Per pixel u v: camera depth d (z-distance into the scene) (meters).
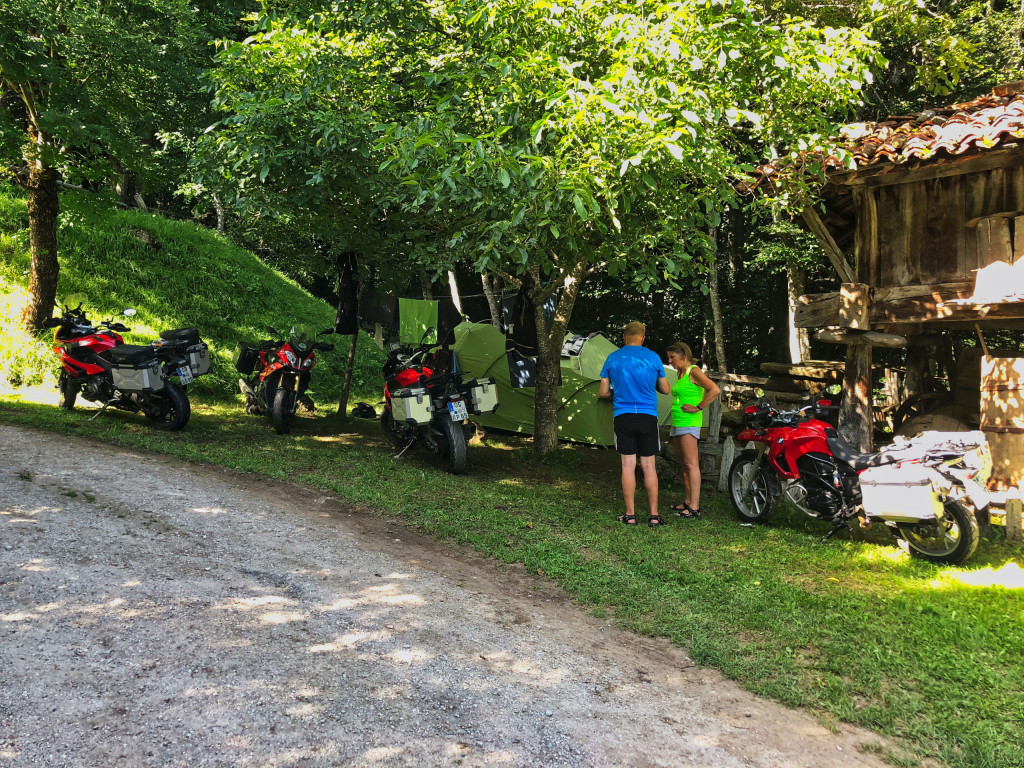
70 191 8.96
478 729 2.77
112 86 8.21
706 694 3.23
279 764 2.43
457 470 7.41
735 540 5.58
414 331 9.25
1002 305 6.77
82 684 2.76
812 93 6.52
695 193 6.63
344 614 3.67
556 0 5.98
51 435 6.89
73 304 10.93
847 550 5.42
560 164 5.25
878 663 3.49
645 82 5.36
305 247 9.60
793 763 2.74
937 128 6.74
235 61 6.98
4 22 7.30
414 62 6.82
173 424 7.91
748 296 19.64
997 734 2.91
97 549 4.11
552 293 8.66
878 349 17.45
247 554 4.36
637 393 5.83
